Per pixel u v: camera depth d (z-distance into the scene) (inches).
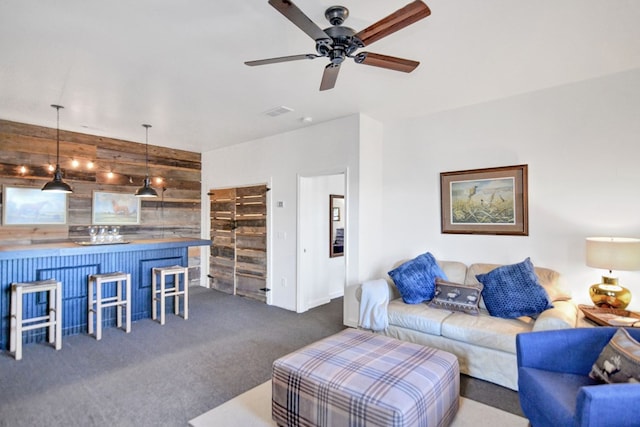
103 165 209.3
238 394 101.7
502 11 81.5
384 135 178.4
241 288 223.8
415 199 167.6
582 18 84.5
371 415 69.2
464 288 128.3
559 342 81.0
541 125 133.6
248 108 154.5
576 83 126.3
